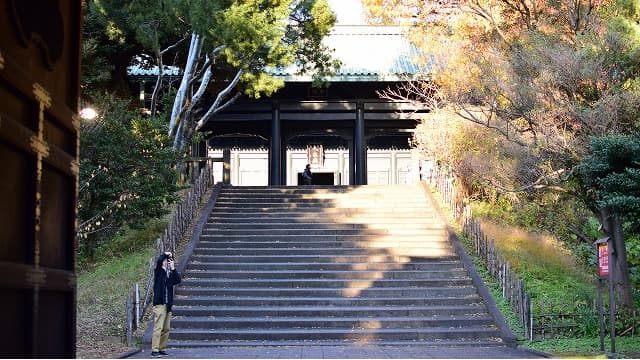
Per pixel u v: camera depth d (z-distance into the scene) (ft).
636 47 45.68
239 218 70.69
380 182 127.54
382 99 107.55
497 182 56.65
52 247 20.16
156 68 95.66
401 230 67.41
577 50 47.52
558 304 50.80
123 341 44.57
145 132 61.46
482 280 56.49
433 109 78.23
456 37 66.23
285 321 49.21
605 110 44.62
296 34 79.92
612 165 42.22
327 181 127.54
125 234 67.00
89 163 56.34
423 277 57.93
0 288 15.78
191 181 81.66
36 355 17.83
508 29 62.44
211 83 95.61
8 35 17.07
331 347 44.93
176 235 63.05
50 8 19.76
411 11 73.51
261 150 127.34
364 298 53.47
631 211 40.70
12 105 17.35
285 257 60.95
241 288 55.31
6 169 16.60
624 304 49.62
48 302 19.45
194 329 48.42
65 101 21.70
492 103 52.95
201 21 66.28
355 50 109.50
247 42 68.03
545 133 47.29
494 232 66.08
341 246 64.08
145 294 50.83
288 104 108.06
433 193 78.43
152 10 68.74
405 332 47.93
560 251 63.87
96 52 77.00
